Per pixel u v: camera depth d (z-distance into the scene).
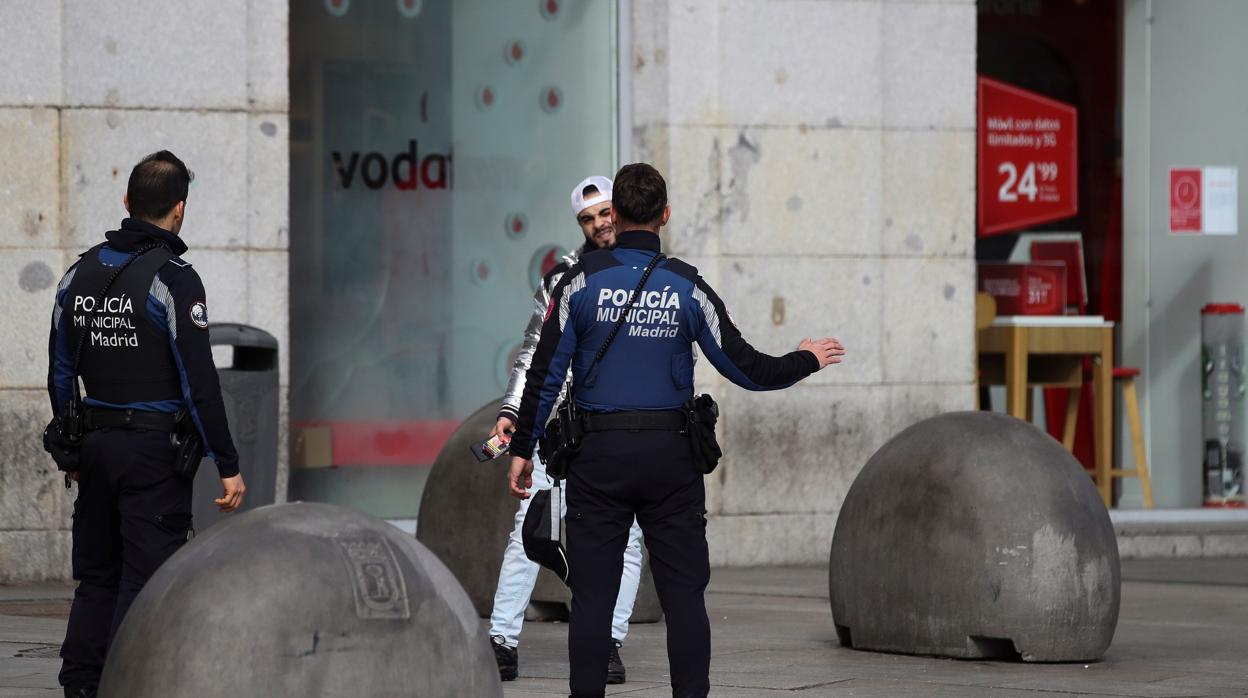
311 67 34.47
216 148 32.09
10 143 31.20
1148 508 39.91
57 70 31.39
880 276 36.00
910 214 36.22
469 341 35.72
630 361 17.42
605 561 17.45
